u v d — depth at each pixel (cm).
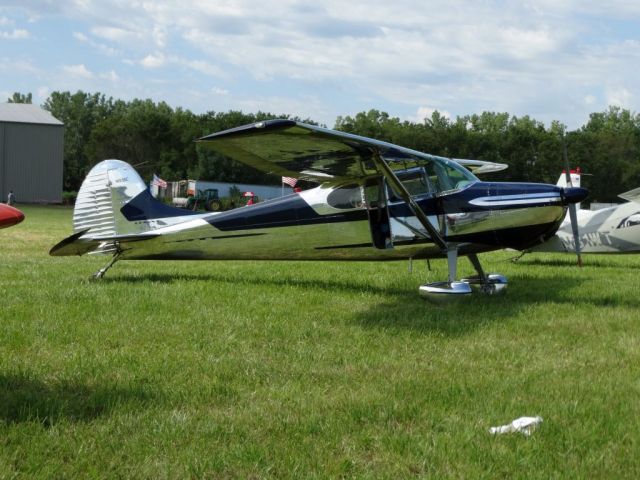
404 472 286
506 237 725
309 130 566
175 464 291
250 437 321
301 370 440
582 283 881
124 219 905
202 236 865
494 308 679
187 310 639
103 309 636
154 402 370
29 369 424
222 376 425
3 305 644
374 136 6294
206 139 583
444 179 739
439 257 773
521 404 367
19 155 5653
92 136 7338
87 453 298
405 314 639
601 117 8456
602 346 514
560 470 285
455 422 340
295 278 906
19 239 1681
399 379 419
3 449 298
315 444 313
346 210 787
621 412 354
